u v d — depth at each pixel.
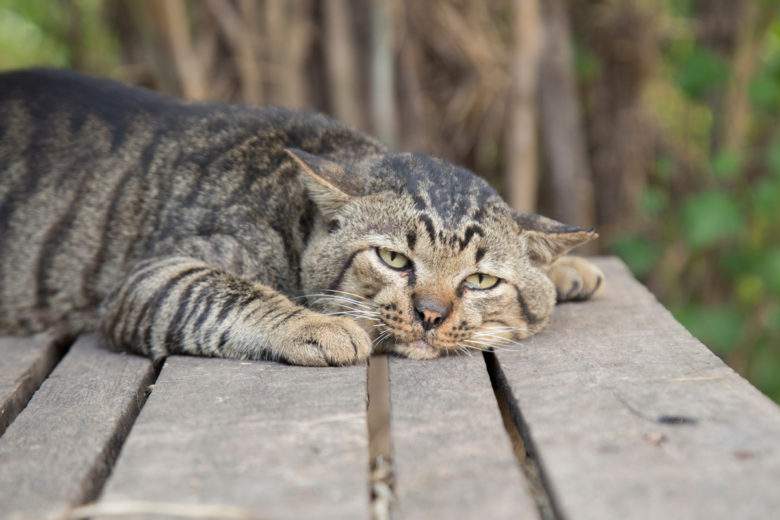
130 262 0.94
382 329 0.85
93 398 0.78
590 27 1.42
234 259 0.90
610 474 0.66
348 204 0.87
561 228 0.88
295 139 0.95
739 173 1.39
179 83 1.22
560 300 0.95
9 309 0.96
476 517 0.64
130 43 1.31
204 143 0.94
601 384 0.76
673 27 1.45
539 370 0.79
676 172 1.45
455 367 0.81
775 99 1.36
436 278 0.85
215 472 0.67
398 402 0.75
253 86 1.28
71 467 0.69
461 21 1.33
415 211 0.86
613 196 1.44
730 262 1.38
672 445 0.68
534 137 1.35
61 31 1.51
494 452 0.69
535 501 0.67
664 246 1.44
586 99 1.46
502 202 0.89
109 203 0.94
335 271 0.87
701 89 1.36
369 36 1.28
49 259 0.95
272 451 0.69
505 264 0.86
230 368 0.81
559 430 0.70
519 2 1.27
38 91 0.98
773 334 1.42
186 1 1.29
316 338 0.81
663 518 0.63
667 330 0.86
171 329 0.85
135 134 0.95
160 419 0.73
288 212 0.90
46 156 0.96
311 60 1.31
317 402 0.74
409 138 1.33
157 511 0.64
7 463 0.70
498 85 1.35
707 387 0.75
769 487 0.65
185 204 0.92
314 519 0.64
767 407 0.72
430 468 0.67
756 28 1.37
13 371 0.84
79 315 0.96
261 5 1.28
